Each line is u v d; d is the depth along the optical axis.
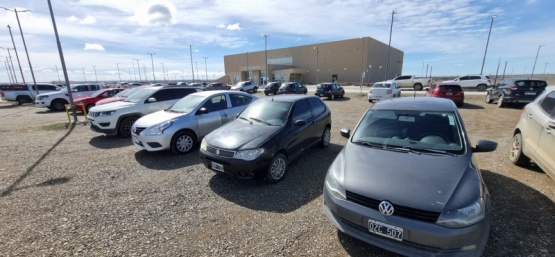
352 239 2.67
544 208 3.14
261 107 5.12
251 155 3.79
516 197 3.42
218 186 4.07
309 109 5.40
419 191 2.21
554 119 3.39
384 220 2.18
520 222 2.87
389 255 2.42
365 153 2.94
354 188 2.40
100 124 7.12
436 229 2.02
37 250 2.57
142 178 4.43
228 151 3.86
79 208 3.42
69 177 4.50
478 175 2.47
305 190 3.87
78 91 16.61
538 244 2.51
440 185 2.26
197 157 5.51
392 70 69.00
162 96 8.16
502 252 2.41
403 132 3.22
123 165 5.10
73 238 2.77
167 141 5.44
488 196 2.32
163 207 3.44
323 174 4.47
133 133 5.64
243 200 3.60
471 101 15.30
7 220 3.12
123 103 7.79
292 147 4.47
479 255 2.06
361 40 53.38
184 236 2.81
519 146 4.43
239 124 4.73
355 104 16.31
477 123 8.86
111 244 2.67
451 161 2.61
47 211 3.34
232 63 79.31
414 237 2.08
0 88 20.20
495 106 13.25
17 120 11.73
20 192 3.91
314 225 2.95
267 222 3.04
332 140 6.84
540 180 3.92
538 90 11.62
